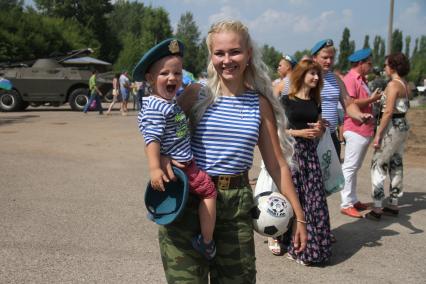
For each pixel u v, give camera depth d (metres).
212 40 2.36
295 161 4.14
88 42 51.84
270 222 2.56
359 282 3.90
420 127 15.24
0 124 14.69
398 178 5.77
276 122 2.51
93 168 8.05
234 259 2.37
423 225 5.46
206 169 2.35
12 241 4.49
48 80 20.64
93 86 19.22
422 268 4.21
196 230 2.33
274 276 3.98
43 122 15.45
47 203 5.82
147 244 4.54
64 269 3.91
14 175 7.32
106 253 4.29
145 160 8.93
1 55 36.84
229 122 2.35
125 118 17.31
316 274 4.05
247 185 2.42
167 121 2.27
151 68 2.31
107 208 5.68
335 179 4.43
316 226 4.16
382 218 5.74
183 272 2.34
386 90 5.59
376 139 5.56
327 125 4.36
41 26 41.78
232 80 2.36
